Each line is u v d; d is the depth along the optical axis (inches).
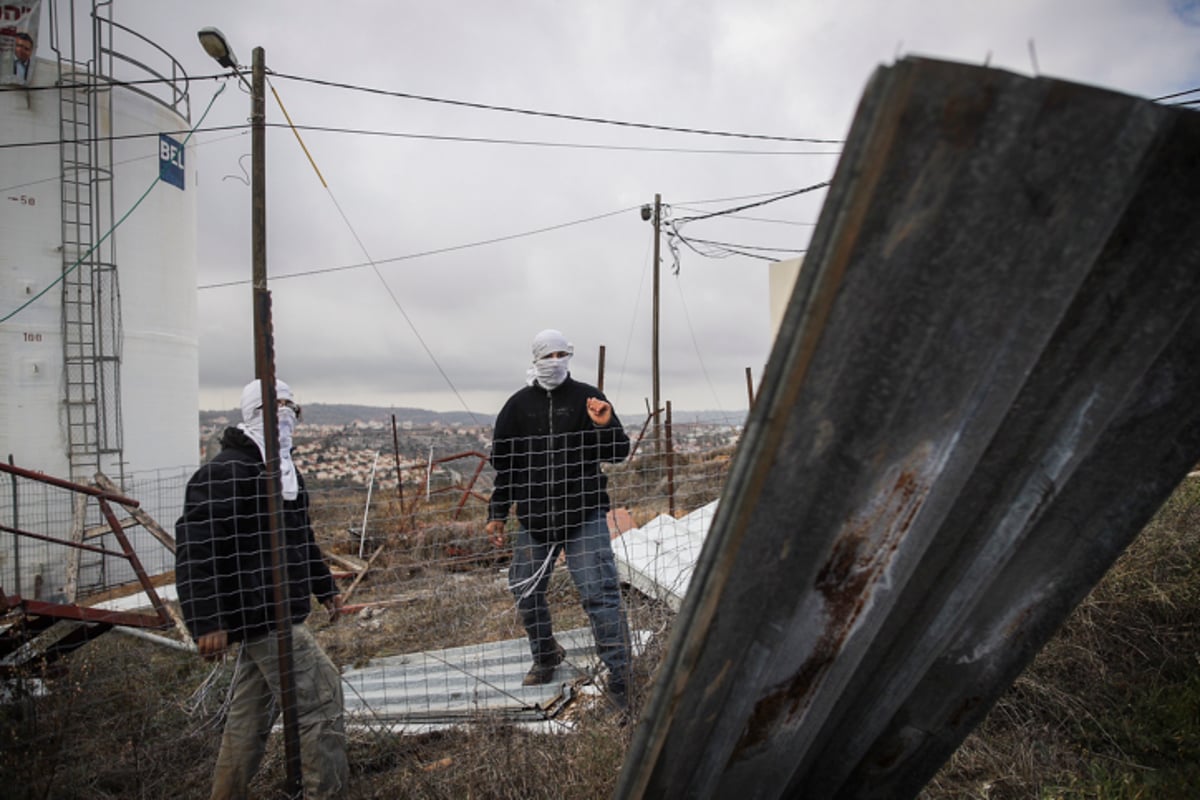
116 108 376.5
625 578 191.8
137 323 382.9
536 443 150.1
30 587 314.5
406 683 156.9
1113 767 101.9
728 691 55.2
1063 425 50.2
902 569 52.8
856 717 66.0
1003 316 42.7
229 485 106.0
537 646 150.0
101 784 115.0
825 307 39.7
